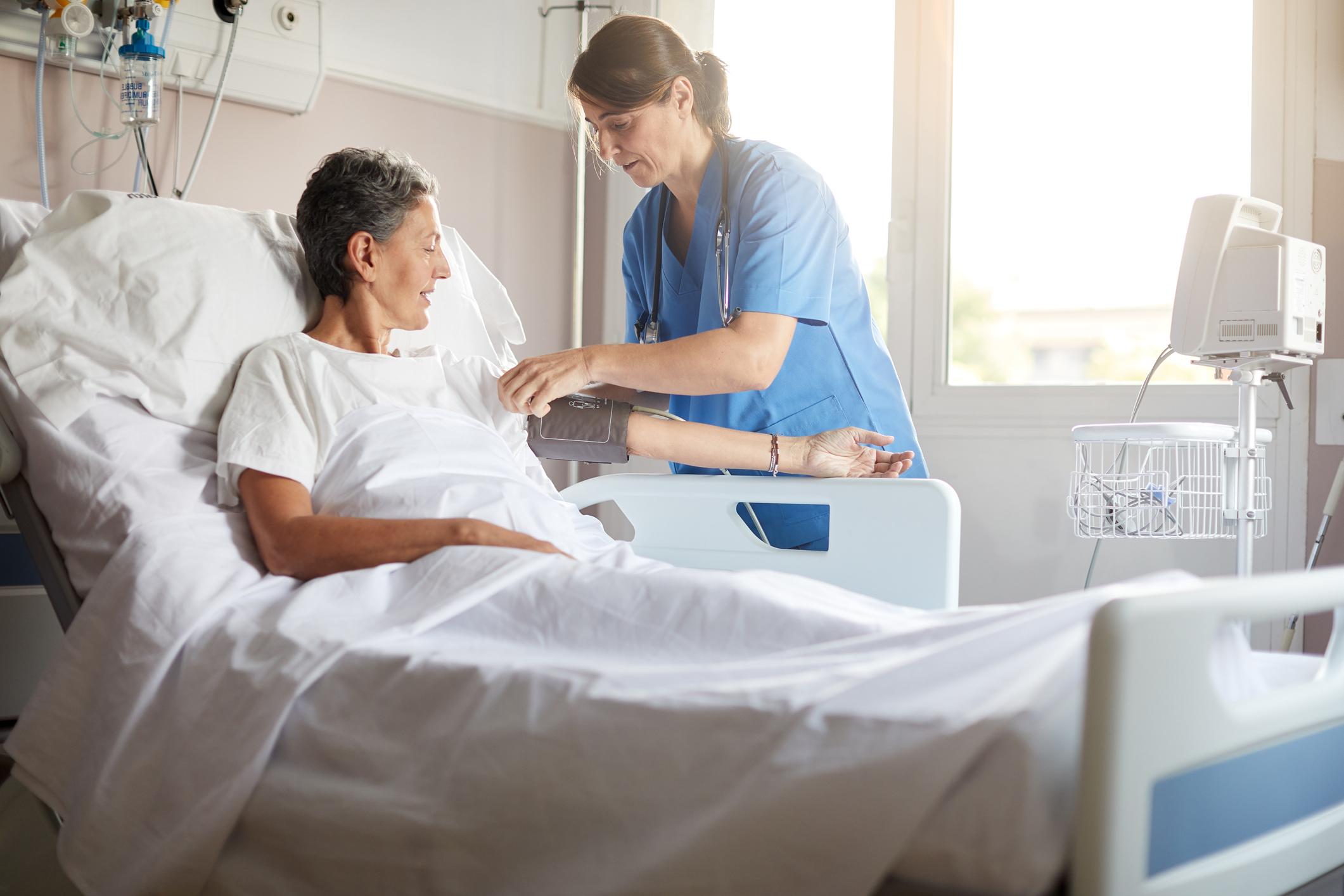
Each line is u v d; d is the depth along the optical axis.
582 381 1.51
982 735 0.67
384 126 2.53
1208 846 0.73
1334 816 0.86
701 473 1.81
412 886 0.86
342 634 1.01
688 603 0.98
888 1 2.78
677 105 1.63
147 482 1.23
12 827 1.39
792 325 1.57
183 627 1.08
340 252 1.43
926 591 1.43
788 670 0.84
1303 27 2.34
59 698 1.13
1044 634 0.77
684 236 1.83
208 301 1.37
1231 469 1.85
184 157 2.17
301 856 0.93
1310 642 2.27
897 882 0.69
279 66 2.24
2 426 1.27
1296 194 2.34
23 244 1.35
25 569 1.73
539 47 2.88
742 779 0.74
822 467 1.57
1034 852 0.64
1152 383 2.47
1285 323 1.74
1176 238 2.50
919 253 2.71
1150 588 0.79
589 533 1.50
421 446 1.33
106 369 1.29
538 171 2.88
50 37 1.94
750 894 0.71
